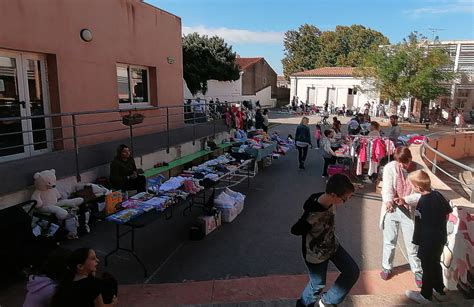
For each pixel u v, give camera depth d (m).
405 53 25.31
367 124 14.12
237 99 37.69
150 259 5.32
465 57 30.05
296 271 5.01
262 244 5.88
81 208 6.05
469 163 15.64
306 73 40.62
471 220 4.15
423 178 3.99
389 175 4.54
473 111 30.58
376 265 5.21
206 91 32.25
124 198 6.88
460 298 4.08
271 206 7.83
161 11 11.80
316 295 3.53
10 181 5.66
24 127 7.63
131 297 4.33
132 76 10.99
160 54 11.89
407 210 4.41
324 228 3.37
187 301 4.26
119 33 9.94
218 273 4.94
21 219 4.56
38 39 7.55
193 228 6.02
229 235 6.23
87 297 2.77
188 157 10.20
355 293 4.39
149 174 8.16
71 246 5.64
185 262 5.25
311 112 36.91
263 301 4.01
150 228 6.50
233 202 6.98
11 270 4.41
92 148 8.53
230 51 32.03
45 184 5.59
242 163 9.11
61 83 8.18
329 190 3.25
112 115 9.87
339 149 10.41
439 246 3.88
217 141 12.48
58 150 8.27
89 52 8.92
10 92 7.33
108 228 6.38
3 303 4.12
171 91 12.66
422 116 29.27
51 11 7.82
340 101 39.12
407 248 4.44
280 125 25.62
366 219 7.08
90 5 8.86
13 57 7.34
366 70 27.80
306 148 11.52
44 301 3.03
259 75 43.06
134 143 9.58
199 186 6.56
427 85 25.14
